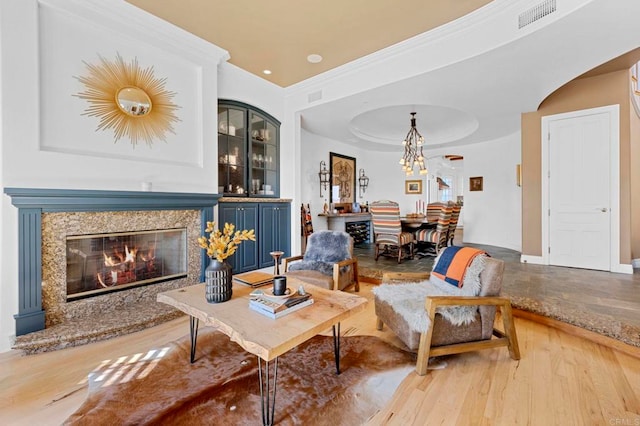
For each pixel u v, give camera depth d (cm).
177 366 203
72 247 263
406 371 199
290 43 342
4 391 177
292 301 187
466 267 231
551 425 151
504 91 384
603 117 409
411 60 341
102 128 272
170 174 318
